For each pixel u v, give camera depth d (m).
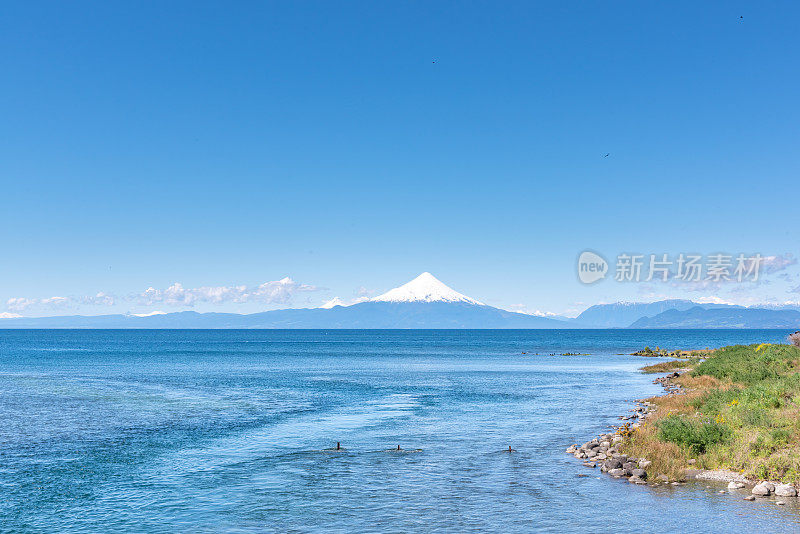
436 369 93.88
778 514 18.33
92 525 18.84
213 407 46.84
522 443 31.45
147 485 23.53
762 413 28.42
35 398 52.28
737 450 24.22
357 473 25.08
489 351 167.00
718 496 20.44
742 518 18.06
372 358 128.38
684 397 42.84
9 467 26.70
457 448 30.27
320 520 18.91
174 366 97.50
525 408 46.22
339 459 27.92
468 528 17.88
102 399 51.84
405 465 26.48
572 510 19.39
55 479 24.56
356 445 31.38
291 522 18.77
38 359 116.12
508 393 57.69
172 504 20.94
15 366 95.12
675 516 18.45
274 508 20.27
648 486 22.03
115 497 21.92
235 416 42.12
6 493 22.55
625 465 24.45
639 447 26.83
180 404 48.56
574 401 50.81
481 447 30.44
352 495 21.72
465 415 42.44
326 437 33.81
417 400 51.91
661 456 24.86
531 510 19.50
